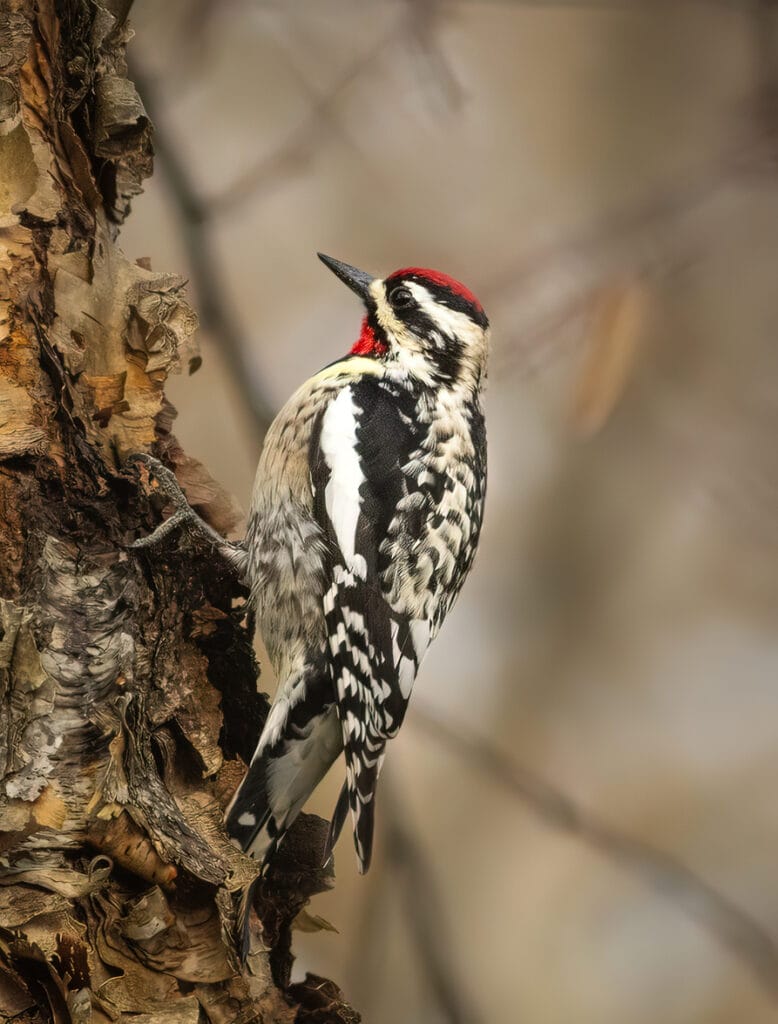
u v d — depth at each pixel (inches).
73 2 281.0
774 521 526.3
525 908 507.8
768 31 502.3
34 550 253.8
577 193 535.8
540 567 578.2
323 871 297.0
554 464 569.9
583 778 540.7
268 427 381.4
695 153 539.2
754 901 510.0
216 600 305.0
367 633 321.4
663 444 541.0
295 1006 279.0
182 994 244.4
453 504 342.6
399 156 512.4
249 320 494.6
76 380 271.9
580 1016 493.7
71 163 281.6
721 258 523.2
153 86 388.8
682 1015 489.7
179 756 267.4
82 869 240.7
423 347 360.8
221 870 247.4
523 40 550.0
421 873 378.0
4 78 267.1
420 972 403.9
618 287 398.3
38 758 240.1
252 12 477.7
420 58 412.8
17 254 268.5
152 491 278.4
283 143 443.5
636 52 548.7
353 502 327.3
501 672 562.9
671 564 571.8
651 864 381.1
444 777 517.3
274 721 300.5
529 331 409.1
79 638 252.1
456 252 512.1
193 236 390.0
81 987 229.9
